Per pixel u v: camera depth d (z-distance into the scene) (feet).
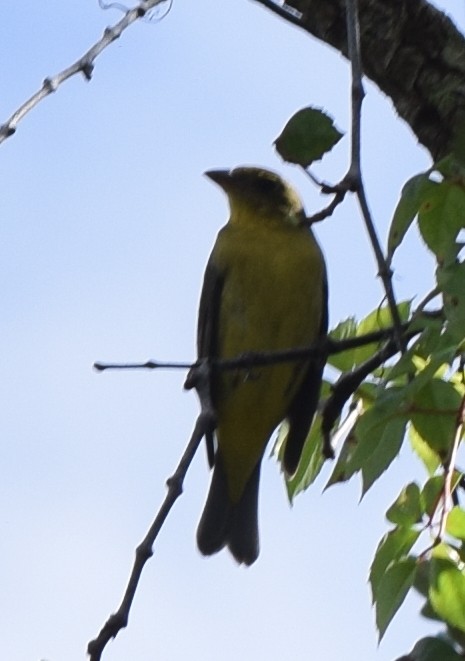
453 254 16.88
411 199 16.76
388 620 15.70
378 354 21.48
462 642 15.37
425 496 17.22
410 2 23.31
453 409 17.19
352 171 17.99
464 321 16.10
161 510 15.48
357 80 18.45
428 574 15.80
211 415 16.81
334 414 21.77
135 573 14.73
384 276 17.57
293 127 18.20
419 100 23.30
